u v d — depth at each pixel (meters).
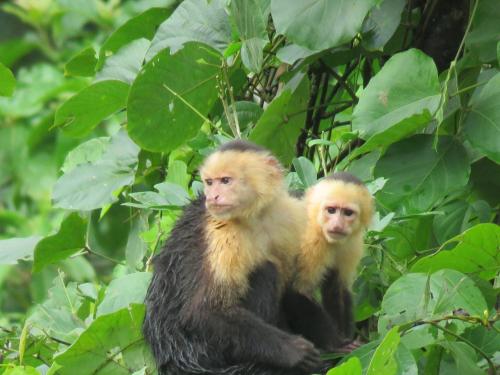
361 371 8.23
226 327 9.25
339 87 12.25
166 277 9.61
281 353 9.12
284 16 10.46
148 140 11.49
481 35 10.77
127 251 12.01
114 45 12.56
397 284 9.21
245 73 11.98
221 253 9.33
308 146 11.93
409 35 11.88
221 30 11.61
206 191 9.60
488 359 9.12
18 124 17.84
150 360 9.72
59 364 9.48
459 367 8.91
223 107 11.94
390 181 10.48
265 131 11.60
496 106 10.36
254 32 10.88
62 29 18.73
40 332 10.61
